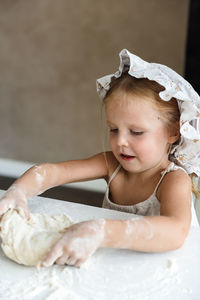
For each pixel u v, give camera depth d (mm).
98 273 768
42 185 1108
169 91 994
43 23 3143
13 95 3330
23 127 3355
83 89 3180
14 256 784
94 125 3189
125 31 3000
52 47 3178
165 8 2844
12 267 780
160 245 837
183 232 874
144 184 1170
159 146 1057
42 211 1003
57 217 918
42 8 3109
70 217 943
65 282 738
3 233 824
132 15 2945
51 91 3246
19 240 799
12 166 3115
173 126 1093
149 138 1029
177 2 2799
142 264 803
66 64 3182
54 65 3199
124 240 807
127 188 1221
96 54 3105
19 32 3213
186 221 904
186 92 1052
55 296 699
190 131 1061
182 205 955
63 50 3164
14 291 711
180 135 1123
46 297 699
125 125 1033
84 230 776
